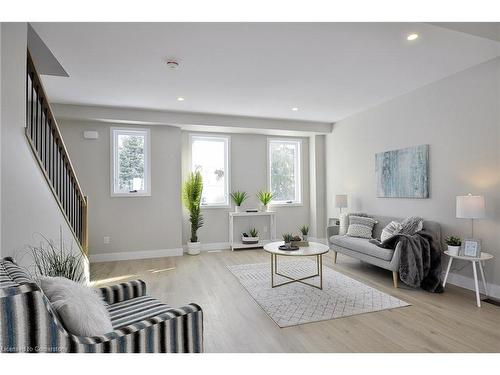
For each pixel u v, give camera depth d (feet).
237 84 12.44
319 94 13.96
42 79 11.69
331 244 15.62
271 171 21.31
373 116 16.15
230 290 11.35
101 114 15.64
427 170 12.91
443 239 12.21
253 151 20.57
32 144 7.32
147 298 6.88
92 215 16.33
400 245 11.32
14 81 6.34
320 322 8.52
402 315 8.96
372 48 9.33
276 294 10.80
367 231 14.74
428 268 11.23
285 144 21.72
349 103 15.49
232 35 8.41
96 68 10.64
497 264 10.41
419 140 13.32
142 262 16.02
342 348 7.06
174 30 8.11
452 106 11.81
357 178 17.60
